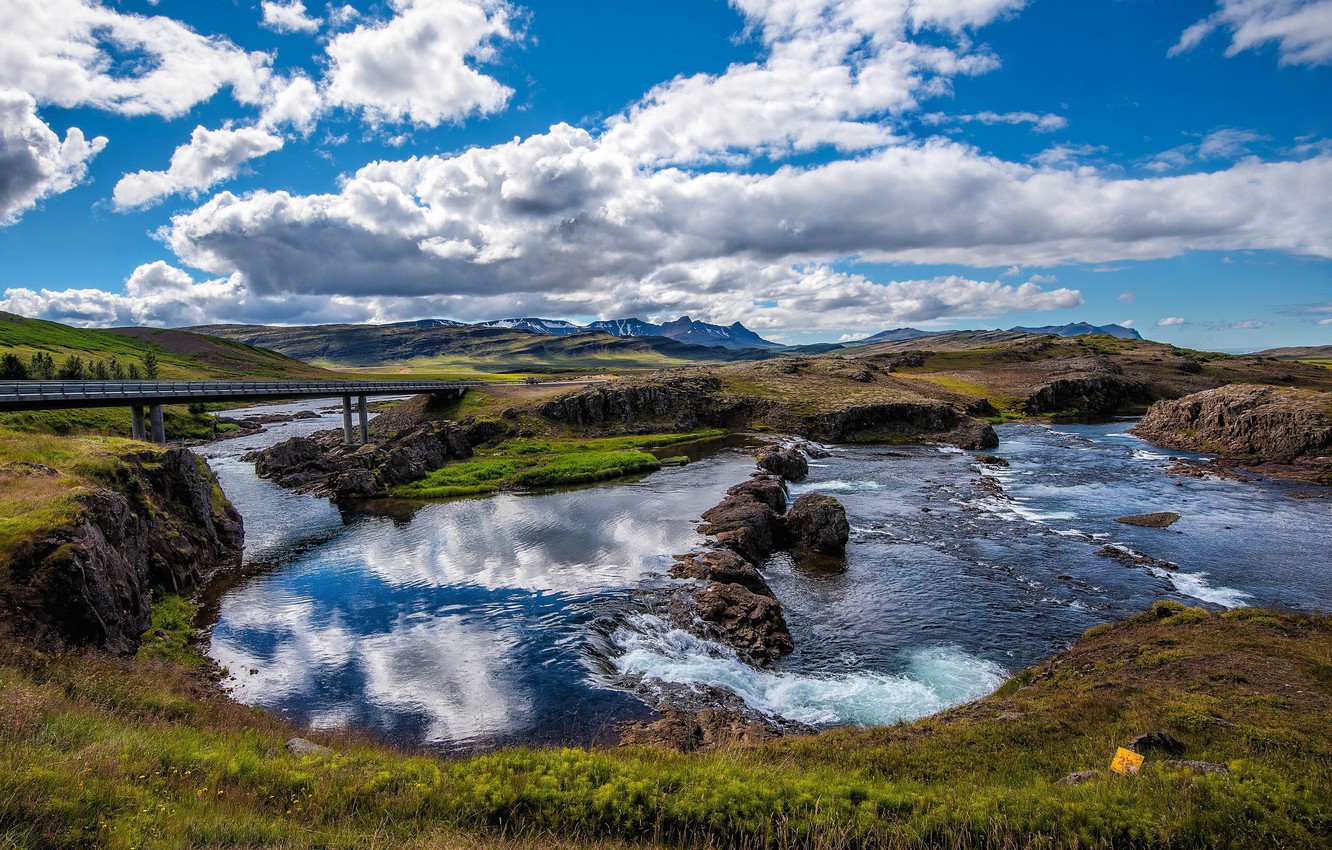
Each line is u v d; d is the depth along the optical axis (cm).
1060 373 17100
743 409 11688
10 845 984
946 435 10094
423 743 2245
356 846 1173
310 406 17075
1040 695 2177
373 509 5822
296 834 1188
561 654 2953
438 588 3788
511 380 16838
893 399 11306
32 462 3406
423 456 7712
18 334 16788
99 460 3625
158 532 3662
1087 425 12512
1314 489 6444
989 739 1781
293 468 7262
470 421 10044
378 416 12575
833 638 3200
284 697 2575
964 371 18638
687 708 2505
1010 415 13550
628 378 14962
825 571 4153
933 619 3400
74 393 5419
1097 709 1888
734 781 1474
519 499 6166
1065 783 1455
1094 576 3994
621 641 3106
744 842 1275
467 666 2845
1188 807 1241
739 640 3142
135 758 1395
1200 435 9288
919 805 1381
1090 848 1184
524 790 1438
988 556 4400
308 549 4588
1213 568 4116
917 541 4762
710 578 3819
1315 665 2020
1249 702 1808
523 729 2350
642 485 6725
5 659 1883
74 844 1029
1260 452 8062
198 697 2298
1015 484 6850
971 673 2831
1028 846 1198
